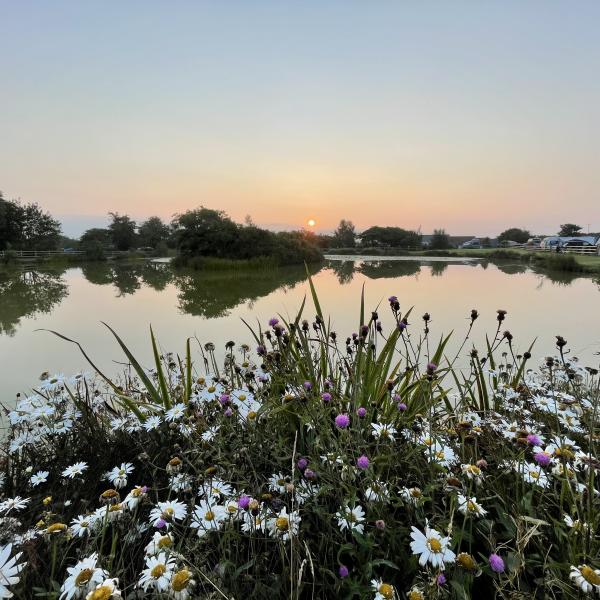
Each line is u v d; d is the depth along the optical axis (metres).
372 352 1.53
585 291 9.78
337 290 10.53
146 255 44.19
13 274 20.20
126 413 1.57
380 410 1.29
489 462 1.01
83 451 1.24
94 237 46.34
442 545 0.60
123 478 0.96
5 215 29.86
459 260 34.09
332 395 1.18
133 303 8.54
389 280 13.94
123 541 0.78
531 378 1.88
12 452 1.25
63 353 4.09
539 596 0.64
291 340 1.46
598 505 0.76
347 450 0.90
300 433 1.18
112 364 3.63
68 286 13.37
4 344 4.56
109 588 0.52
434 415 1.21
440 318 5.61
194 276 18.41
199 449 1.01
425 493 0.79
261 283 13.86
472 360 1.60
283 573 0.66
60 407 1.41
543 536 0.70
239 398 1.23
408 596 0.62
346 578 0.64
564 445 0.87
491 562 0.55
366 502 0.77
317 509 0.76
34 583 0.67
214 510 0.76
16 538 0.73
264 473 1.06
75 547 0.79
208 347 1.86
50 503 0.91
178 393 1.68
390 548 0.72
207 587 0.65
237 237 25.17
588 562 0.62
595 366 2.88
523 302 7.59
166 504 0.76
